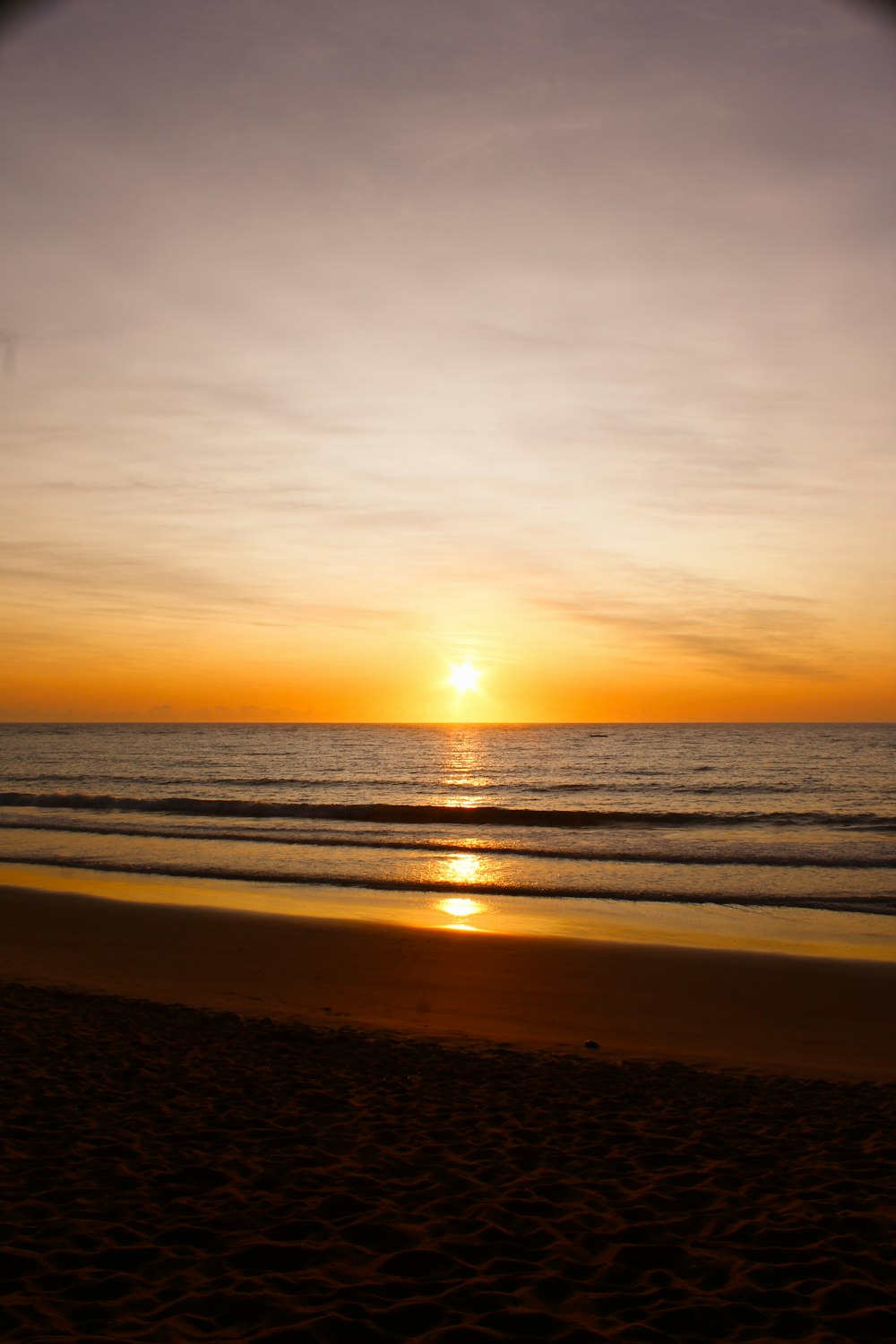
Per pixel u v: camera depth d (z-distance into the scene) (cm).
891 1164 539
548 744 10656
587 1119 632
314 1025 930
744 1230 440
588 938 1417
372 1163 532
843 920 1570
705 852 2358
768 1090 726
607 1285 385
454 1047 856
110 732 16250
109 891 1812
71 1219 437
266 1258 401
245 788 4741
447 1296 367
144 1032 845
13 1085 659
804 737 12175
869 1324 350
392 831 2766
